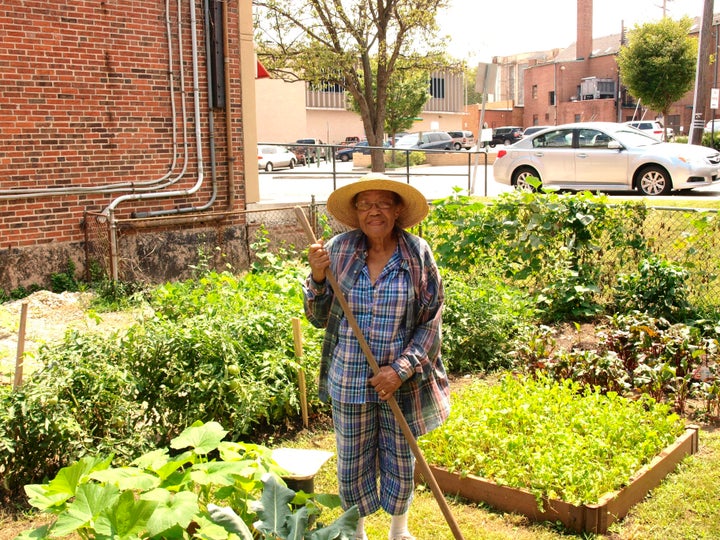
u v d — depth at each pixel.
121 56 10.34
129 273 10.25
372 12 26.03
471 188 17.73
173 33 10.88
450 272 8.12
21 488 4.29
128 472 2.97
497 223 8.52
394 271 3.27
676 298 7.42
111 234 9.60
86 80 10.02
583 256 8.36
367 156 27.67
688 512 3.96
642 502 4.04
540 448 4.18
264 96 46.34
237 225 11.66
